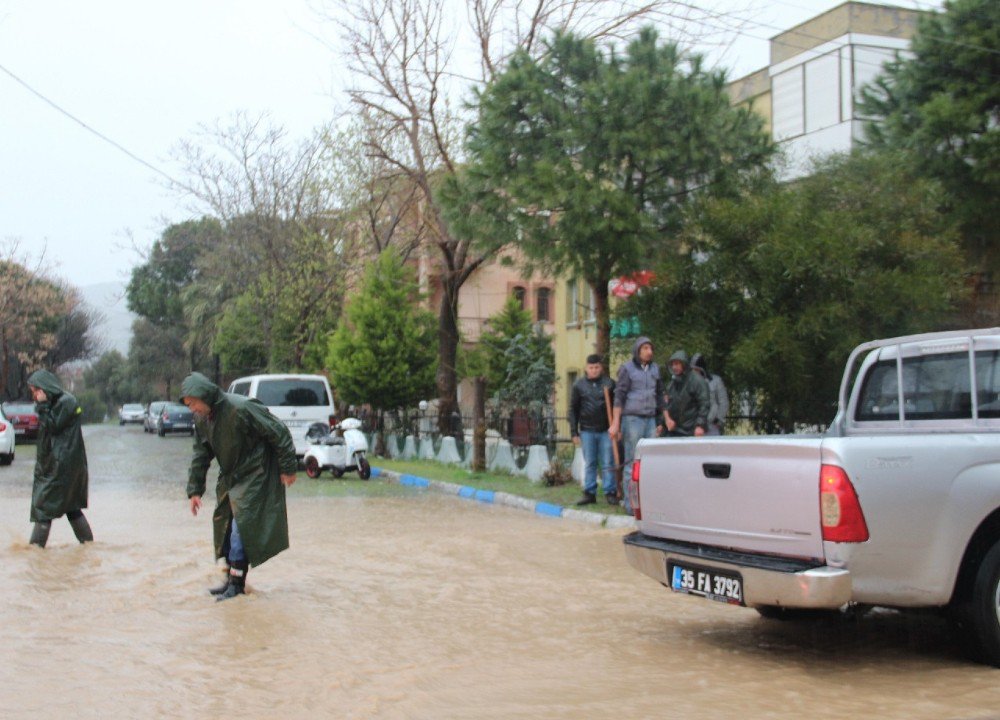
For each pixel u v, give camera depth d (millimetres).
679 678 5574
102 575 9008
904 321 13055
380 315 25422
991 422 6148
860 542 5207
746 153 14648
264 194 32906
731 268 13367
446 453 22000
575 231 13742
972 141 14953
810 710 4910
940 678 5492
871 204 13484
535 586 8461
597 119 14000
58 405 10578
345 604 7734
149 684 5512
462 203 15164
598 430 13305
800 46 22047
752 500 5633
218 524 8188
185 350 61719
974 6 15289
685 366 11477
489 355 30953
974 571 5516
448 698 5203
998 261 16250
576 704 5078
